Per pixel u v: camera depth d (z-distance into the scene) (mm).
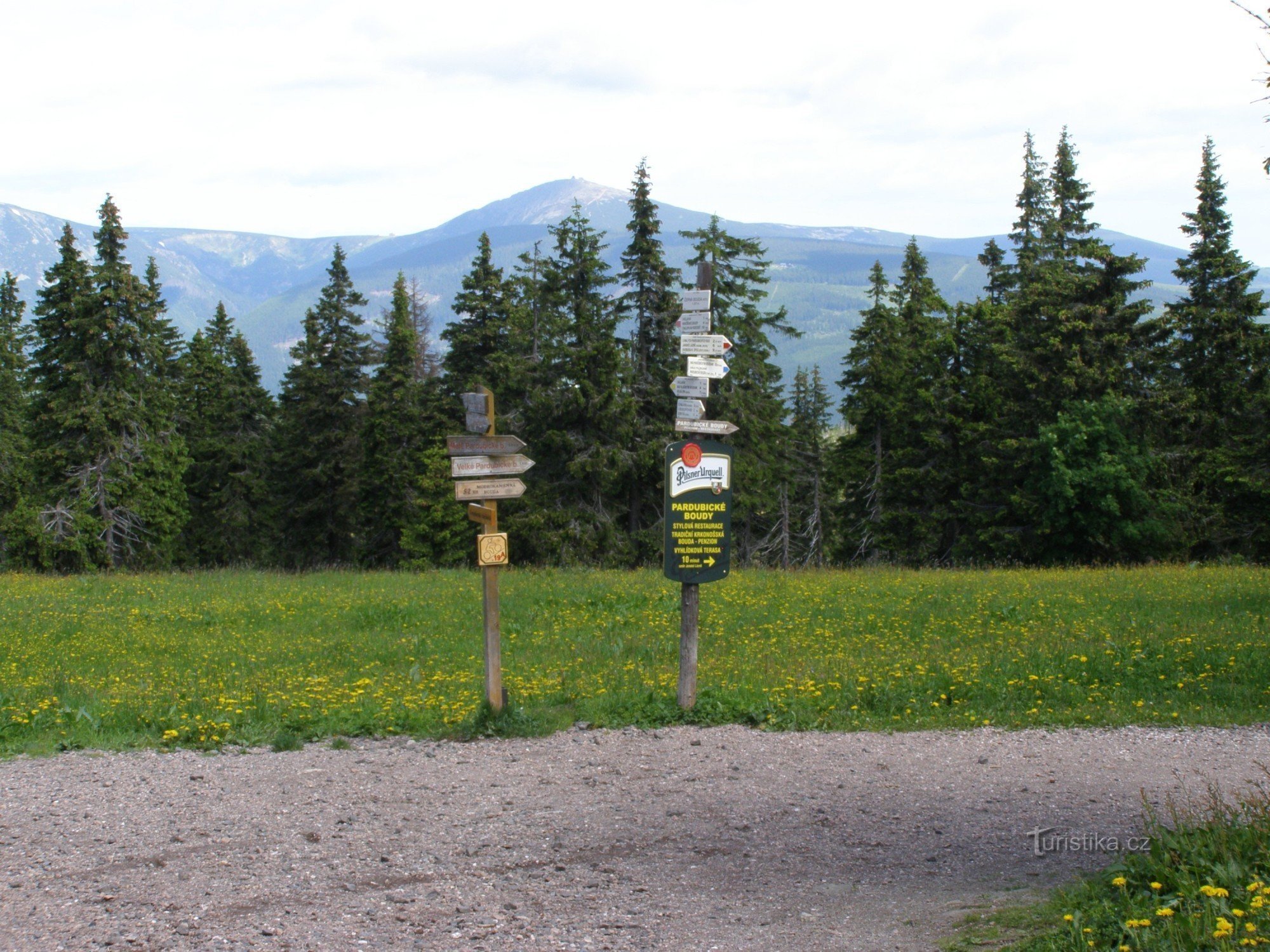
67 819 7965
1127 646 13414
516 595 21531
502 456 10734
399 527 46844
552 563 39562
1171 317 39875
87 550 41188
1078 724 10406
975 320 42312
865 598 19719
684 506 10945
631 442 41656
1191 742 9672
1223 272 39562
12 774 9273
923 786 8531
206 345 59781
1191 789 8227
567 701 11805
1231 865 5496
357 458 50875
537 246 47781
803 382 64500
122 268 43156
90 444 42188
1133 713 10688
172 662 15422
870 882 6473
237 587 25000
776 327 46125
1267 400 36656
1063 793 8281
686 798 8289
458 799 8352
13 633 18266
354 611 20250
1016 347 39562
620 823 7688
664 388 42219
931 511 42719
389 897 6332
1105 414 35625
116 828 7734
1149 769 8875
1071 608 17531
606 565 40031
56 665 15398
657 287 42344
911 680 11953
